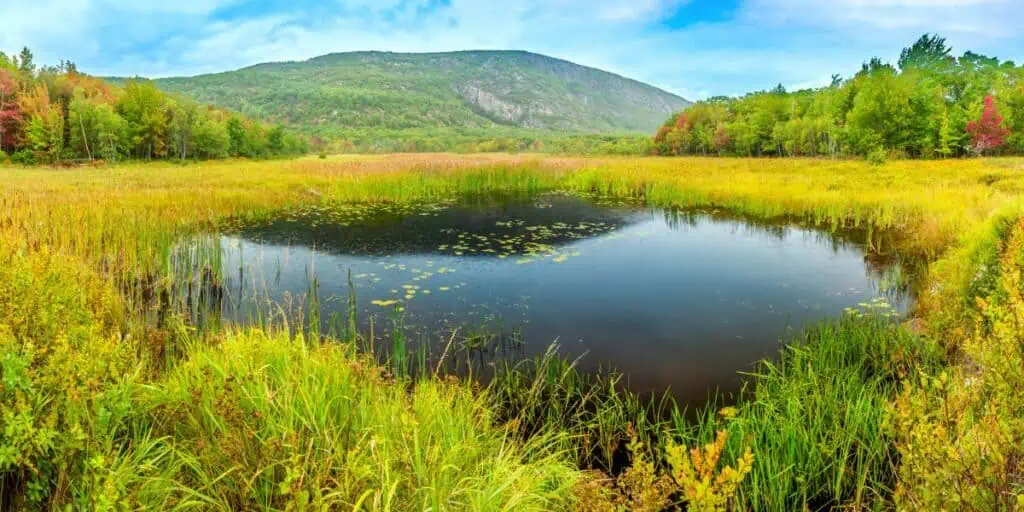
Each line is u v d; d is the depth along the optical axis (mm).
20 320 2854
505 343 5621
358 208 15484
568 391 4469
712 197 16641
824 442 3393
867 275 8352
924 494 2078
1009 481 1951
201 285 7582
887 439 3447
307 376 3160
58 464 2293
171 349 4625
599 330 6012
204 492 2498
